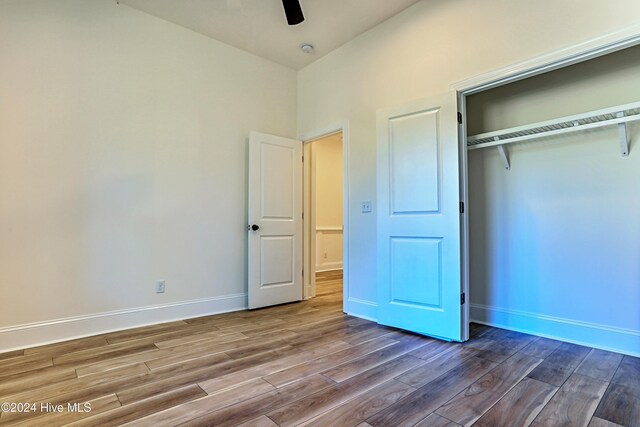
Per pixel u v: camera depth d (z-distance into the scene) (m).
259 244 3.74
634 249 2.30
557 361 2.20
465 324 2.61
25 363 2.21
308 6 3.03
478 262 3.12
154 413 1.61
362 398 1.74
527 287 2.81
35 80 2.62
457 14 2.71
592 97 2.50
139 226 3.08
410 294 2.84
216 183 3.58
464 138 2.71
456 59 2.71
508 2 2.43
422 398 1.74
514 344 2.53
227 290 3.62
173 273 3.27
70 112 2.76
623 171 2.36
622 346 2.33
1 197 2.48
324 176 7.02
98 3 2.91
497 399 1.73
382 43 3.27
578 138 2.56
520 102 2.87
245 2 2.99
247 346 2.52
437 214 2.69
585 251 2.51
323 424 1.52
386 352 2.39
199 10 3.11
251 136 3.73
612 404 1.67
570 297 2.58
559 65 2.23
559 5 2.21
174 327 3.02
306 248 4.27
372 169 3.32
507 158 2.93
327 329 2.96
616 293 2.37
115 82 2.98
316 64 4.02
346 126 3.60
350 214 3.52
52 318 2.64
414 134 2.84
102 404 1.69
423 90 2.92
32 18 2.62
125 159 3.02
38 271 2.60
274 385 1.89
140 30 3.13
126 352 2.40
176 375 2.02
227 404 1.69
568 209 2.60
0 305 2.46
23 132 2.56
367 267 3.34
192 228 3.40
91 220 2.83
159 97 3.22
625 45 2.00
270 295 3.81
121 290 2.97
